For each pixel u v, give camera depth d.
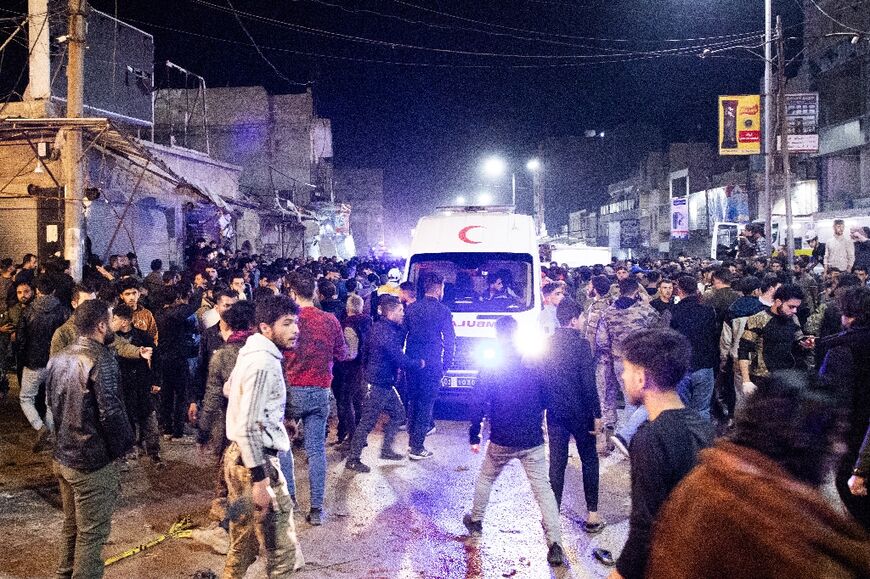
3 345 10.68
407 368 7.81
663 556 1.79
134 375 7.46
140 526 5.98
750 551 1.64
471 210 12.17
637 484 2.77
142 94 20.41
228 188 25.19
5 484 7.01
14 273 12.18
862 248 14.55
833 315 7.43
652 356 2.94
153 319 8.84
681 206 46.38
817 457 1.96
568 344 5.93
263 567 5.27
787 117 22.38
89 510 4.31
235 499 4.21
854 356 4.62
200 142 35.59
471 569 5.29
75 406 4.27
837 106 31.19
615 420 8.35
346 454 8.42
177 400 8.81
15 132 13.83
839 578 1.57
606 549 5.60
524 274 10.88
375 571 5.23
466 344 9.96
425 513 6.44
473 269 11.09
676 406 2.94
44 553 5.41
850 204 29.58
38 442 7.95
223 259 17.09
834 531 1.64
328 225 39.84
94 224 16.06
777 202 34.94
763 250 23.47
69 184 11.37
